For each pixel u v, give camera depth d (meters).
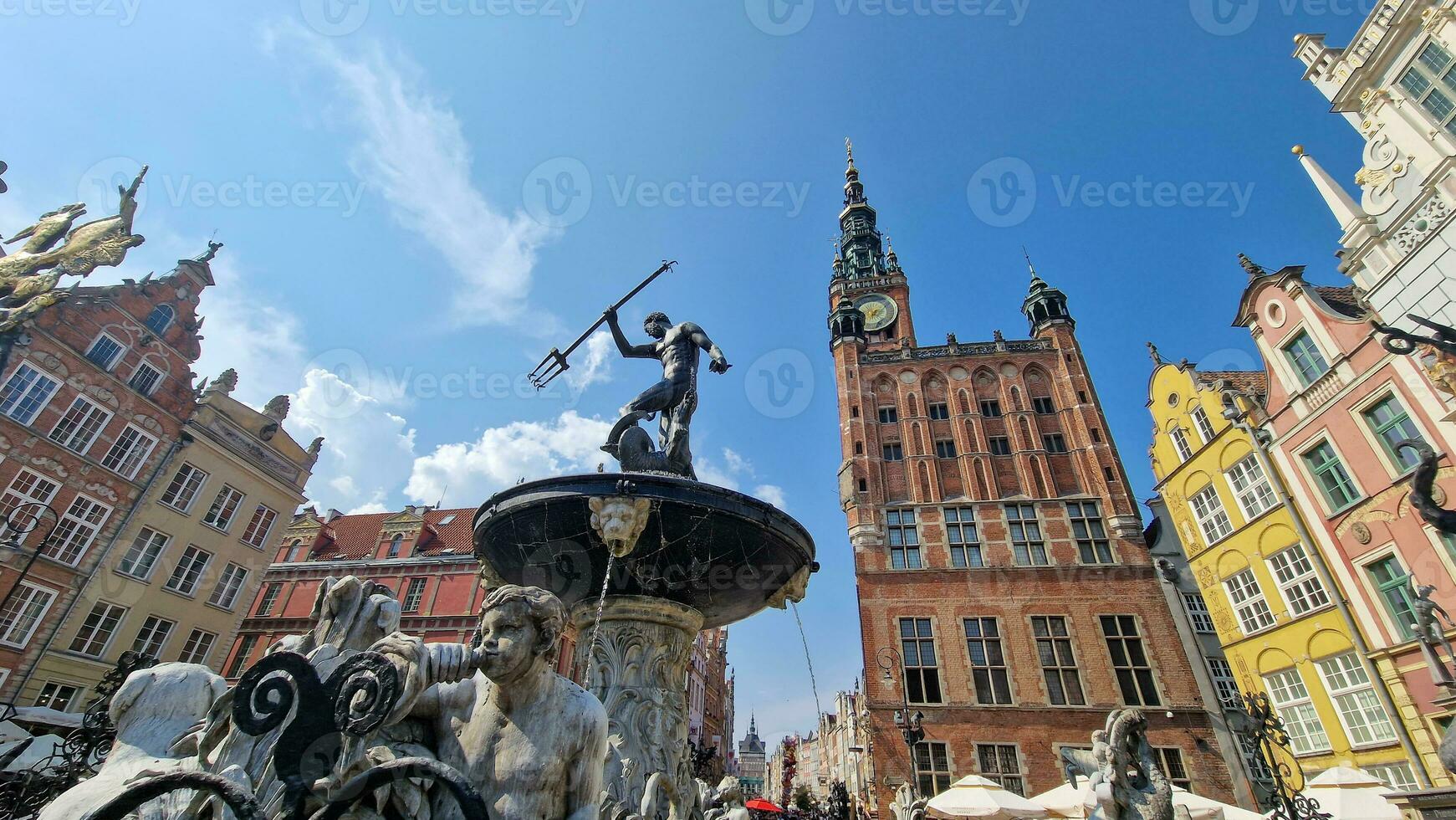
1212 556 21.02
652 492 4.92
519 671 2.26
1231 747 19.48
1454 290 12.98
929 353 30.33
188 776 1.55
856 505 26.23
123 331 22.98
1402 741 14.56
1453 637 13.77
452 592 32.50
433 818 2.24
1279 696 18.38
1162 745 19.95
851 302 32.81
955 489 26.55
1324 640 16.91
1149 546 26.58
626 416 6.07
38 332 20.30
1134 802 4.24
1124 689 21.28
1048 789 19.44
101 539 21.80
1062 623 22.70
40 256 15.76
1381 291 14.43
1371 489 15.86
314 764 1.85
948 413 28.66
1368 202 14.55
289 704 1.92
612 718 4.87
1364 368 16.06
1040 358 29.31
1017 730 20.66
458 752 2.34
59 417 21.08
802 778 83.50
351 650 3.08
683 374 6.56
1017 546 24.59
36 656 19.91
